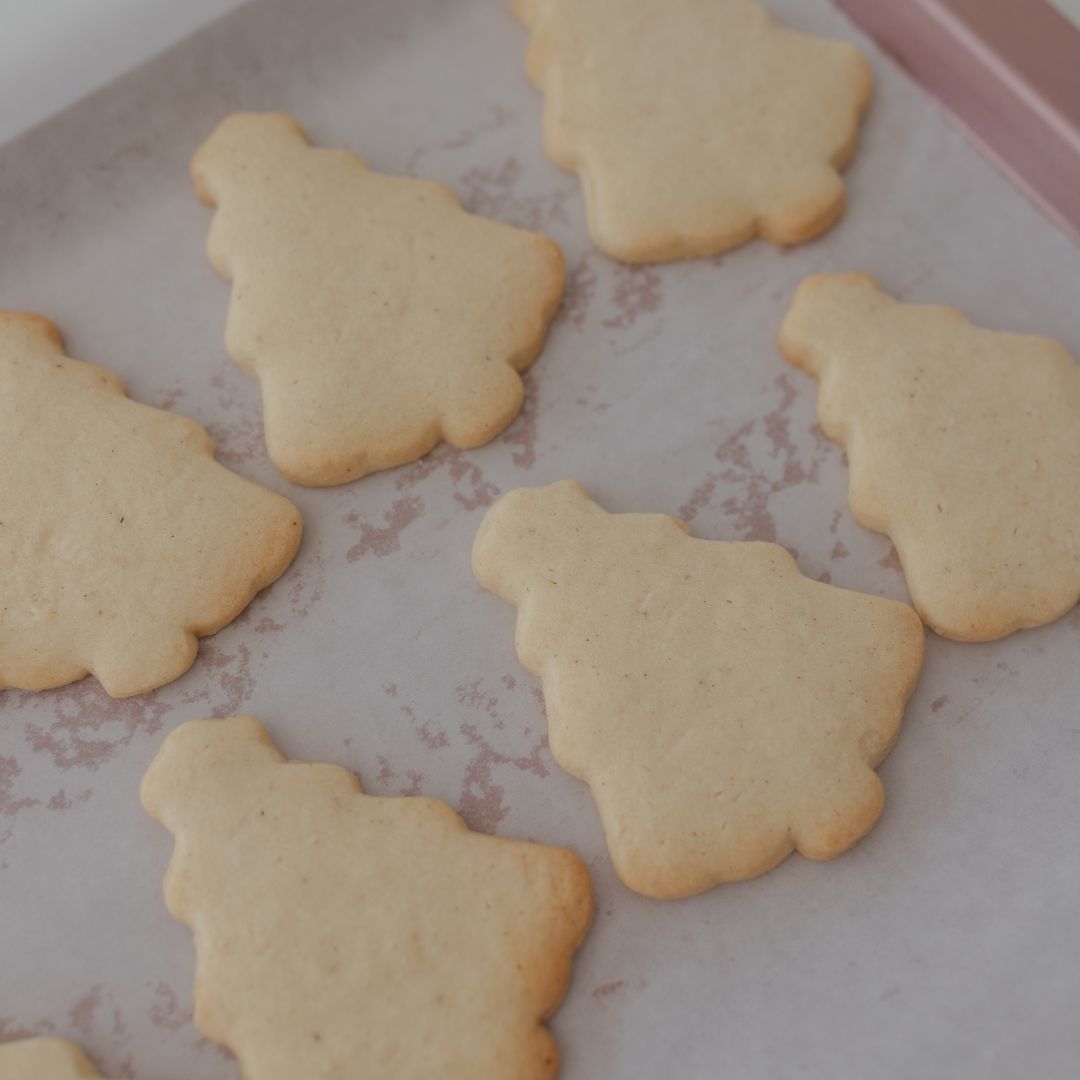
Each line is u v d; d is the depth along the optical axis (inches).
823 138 17.5
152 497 16.5
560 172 18.0
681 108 17.7
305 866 15.3
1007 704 15.9
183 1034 15.2
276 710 16.2
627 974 15.3
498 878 15.3
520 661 16.1
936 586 16.0
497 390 16.8
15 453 16.6
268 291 17.1
